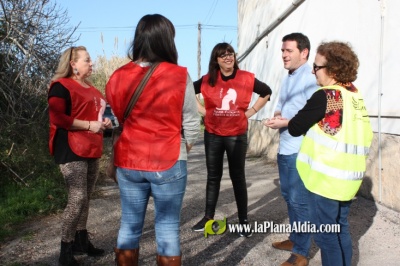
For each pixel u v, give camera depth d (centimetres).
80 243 381
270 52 1116
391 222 458
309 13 799
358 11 581
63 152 352
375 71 536
